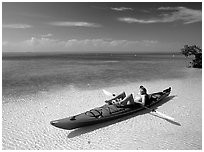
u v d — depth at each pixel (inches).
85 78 684.7
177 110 389.7
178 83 612.1
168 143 275.7
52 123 288.5
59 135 296.7
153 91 527.2
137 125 326.0
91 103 427.2
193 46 993.5
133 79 671.8
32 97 464.4
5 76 712.4
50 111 382.9
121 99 380.8
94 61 1581.0
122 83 608.7
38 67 1024.2
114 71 866.8
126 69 945.5
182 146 268.5
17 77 694.5
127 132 304.8
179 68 980.6
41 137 290.8
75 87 555.8
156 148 264.4
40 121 340.2
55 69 933.8
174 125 327.3
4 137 288.7
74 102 432.5
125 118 349.7
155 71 866.8
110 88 547.8
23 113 372.2
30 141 280.4
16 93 494.6
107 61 1576.0
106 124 328.2
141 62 1438.2
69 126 296.7
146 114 366.9
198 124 331.6
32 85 575.5
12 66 1074.7
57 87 554.9
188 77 712.4
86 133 301.9
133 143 276.2
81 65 1164.5
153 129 313.7
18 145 270.5
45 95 480.7
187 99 453.4
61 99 451.5
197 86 572.4
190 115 366.6
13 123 331.6
